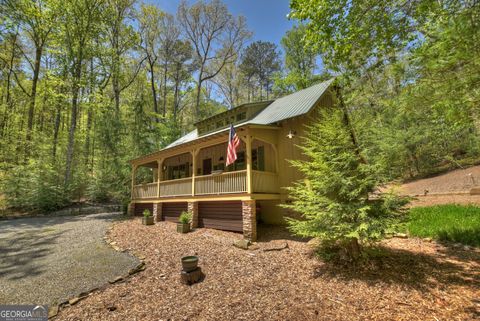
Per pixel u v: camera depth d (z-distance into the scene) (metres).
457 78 3.78
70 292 4.82
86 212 16.16
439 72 3.98
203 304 4.21
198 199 10.34
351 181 5.54
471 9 3.44
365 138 6.28
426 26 4.62
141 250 7.27
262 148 10.94
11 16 17.64
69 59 17.89
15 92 23.34
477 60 3.47
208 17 29.45
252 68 31.64
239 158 12.12
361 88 8.46
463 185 11.84
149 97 32.16
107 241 8.38
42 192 15.73
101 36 20.64
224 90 34.47
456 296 4.10
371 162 6.30
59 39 18.12
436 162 16.56
